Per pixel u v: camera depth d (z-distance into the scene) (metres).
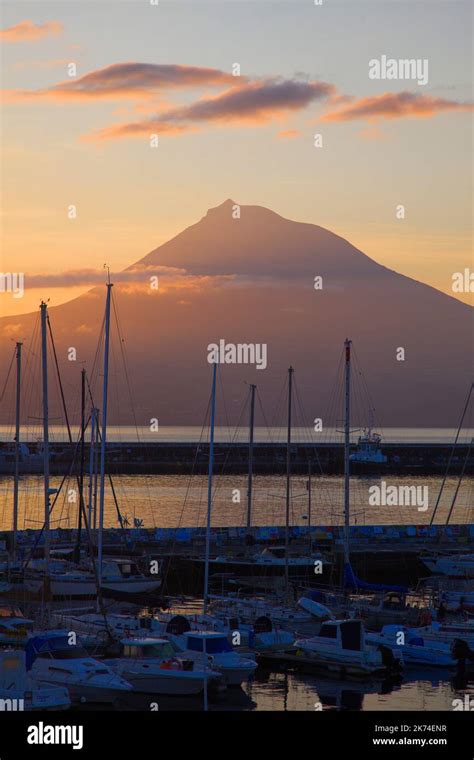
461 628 55.50
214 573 77.19
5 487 167.25
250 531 88.25
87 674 44.56
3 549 82.38
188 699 46.12
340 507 151.38
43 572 66.94
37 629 53.94
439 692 49.25
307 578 76.56
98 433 95.25
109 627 53.31
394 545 91.75
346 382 76.69
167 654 47.16
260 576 75.38
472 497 175.50
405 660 54.72
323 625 52.75
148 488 180.62
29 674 44.34
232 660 48.09
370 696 48.38
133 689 45.19
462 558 82.56
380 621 62.44
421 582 80.56
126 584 69.62
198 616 56.72
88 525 72.56
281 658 53.22
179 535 91.81
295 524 128.62
